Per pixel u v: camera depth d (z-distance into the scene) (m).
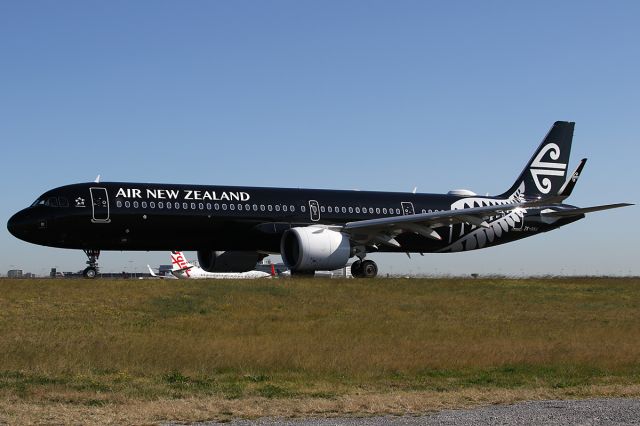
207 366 19.84
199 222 42.62
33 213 40.28
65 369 18.84
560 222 52.38
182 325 27.02
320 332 26.45
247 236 43.88
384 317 30.42
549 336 27.36
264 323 27.94
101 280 35.62
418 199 48.94
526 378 19.41
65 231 40.38
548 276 48.09
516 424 13.14
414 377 19.33
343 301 33.28
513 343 25.34
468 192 51.28
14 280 34.84
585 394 16.97
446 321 30.20
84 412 13.80
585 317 32.59
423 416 14.03
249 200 44.25
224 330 26.33
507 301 35.81
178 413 13.88
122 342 22.73
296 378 18.56
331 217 45.97
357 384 17.94
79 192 40.88
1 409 13.95
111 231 41.06
